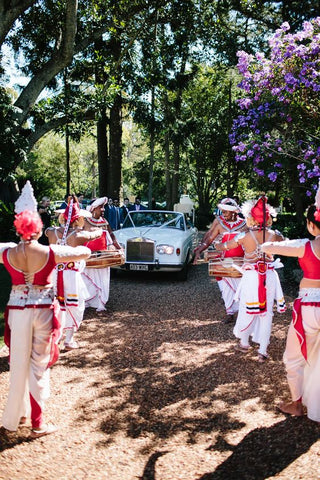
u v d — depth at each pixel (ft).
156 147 119.34
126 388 14.10
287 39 29.55
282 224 47.91
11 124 47.32
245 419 12.00
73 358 16.67
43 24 55.98
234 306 21.20
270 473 9.46
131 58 59.21
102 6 52.54
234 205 20.98
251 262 16.08
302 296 11.67
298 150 29.84
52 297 11.57
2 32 44.09
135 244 30.25
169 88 61.72
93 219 21.71
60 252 11.28
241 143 30.53
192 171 104.63
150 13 57.26
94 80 59.31
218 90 92.79
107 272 23.06
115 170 64.44
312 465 9.57
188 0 56.24
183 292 27.96
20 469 9.86
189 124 70.74
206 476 9.52
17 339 11.00
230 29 65.46
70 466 10.00
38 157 130.31
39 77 49.47
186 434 11.35
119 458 10.32
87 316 22.45
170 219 34.68
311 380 11.54
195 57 67.82
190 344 18.25
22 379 11.05
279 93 29.71
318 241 11.37
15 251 11.07
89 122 56.03
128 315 22.67
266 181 37.63
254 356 16.74
